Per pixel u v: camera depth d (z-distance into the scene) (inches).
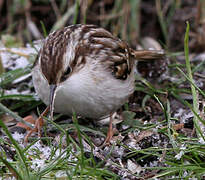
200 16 514.9
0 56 405.4
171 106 375.6
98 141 330.3
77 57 302.5
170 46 523.8
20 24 552.1
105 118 359.9
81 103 309.3
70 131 326.0
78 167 266.5
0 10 567.8
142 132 319.9
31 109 376.2
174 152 294.0
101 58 314.2
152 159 296.0
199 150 285.0
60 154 271.3
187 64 328.8
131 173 279.9
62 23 521.0
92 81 305.4
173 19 541.6
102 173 267.4
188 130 328.8
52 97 290.4
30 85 396.5
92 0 551.8
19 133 342.0
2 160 251.8
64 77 296.0
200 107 344.5
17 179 255.8
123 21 531.2
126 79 328.5
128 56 350.0
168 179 266.5
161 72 413.1
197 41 511.5
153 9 563.8
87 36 316.8
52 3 538.9
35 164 279.7
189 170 271.9
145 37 537.6
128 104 383.6
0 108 293.6
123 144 312.0
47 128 335.0
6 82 378.3
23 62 411.5
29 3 553.6
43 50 301.3
